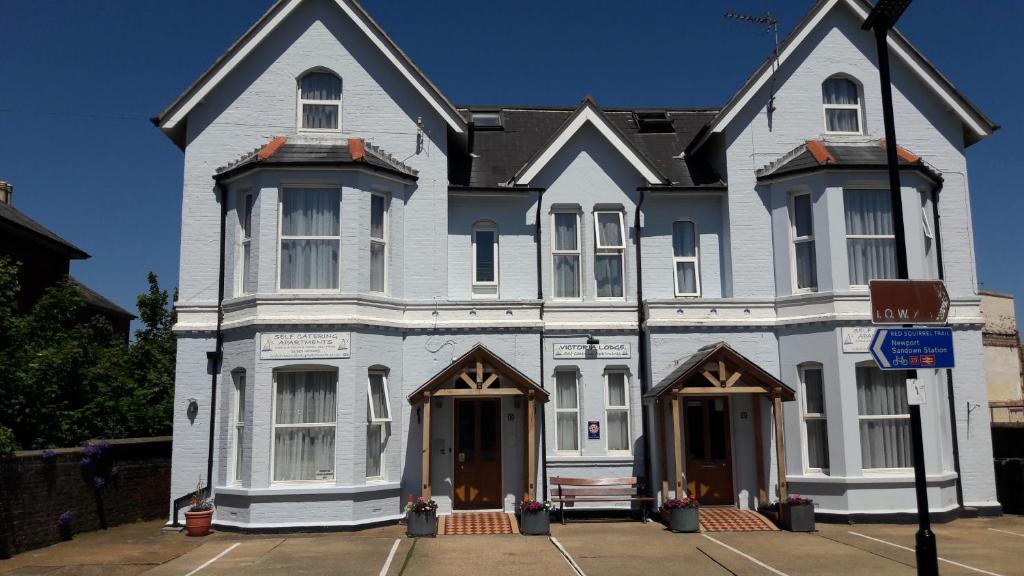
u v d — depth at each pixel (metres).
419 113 17.00
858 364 15.98
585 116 17.41
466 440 16.31
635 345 16.98
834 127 17.78
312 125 16.88
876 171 16.38
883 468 15.84
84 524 14.85
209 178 16.45
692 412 16.67
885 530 14.73
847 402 15.70
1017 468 16.95
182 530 15.15
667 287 17.55
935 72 17.61
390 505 15.48
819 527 15.05
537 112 20.56
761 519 15.28
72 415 16.78
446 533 14.32
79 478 14.77
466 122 16.98
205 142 16.53
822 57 17.81
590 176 17.72
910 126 17.81
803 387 16.36
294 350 15.00
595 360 16.86
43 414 16.33
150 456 17.25
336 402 15.04
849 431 15.62
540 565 11.74
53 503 13.93
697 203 17.92
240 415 15.50
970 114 17.70
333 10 17.05
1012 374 28.09
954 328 17.03
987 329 27.67
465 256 17.39
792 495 15.77
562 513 15.42
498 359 15.19
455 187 17.03
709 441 16.58
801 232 16.91
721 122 17.31
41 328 17.94
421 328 16.12
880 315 10.03
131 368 21.28
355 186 15.63
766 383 15.23
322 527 14.63
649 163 17.45
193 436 15.78
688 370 14.91
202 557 12.53
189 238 16.27
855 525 15.27
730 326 16.61
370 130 16.80
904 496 15.59
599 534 14.32
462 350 16.16
